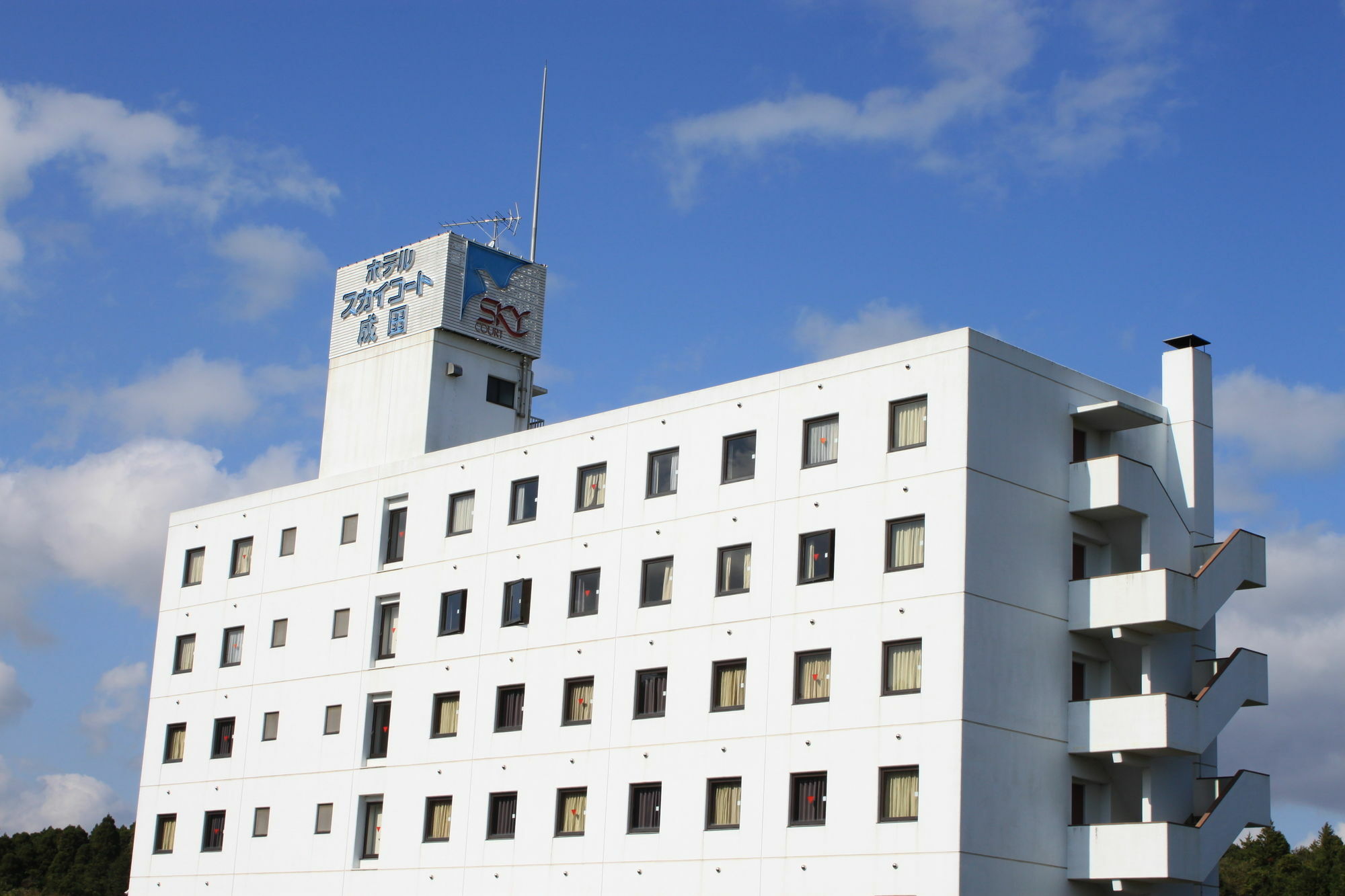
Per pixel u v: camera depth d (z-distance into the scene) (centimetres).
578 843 5500
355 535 6662
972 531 4791
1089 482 5097
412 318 6975
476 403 6950
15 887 17200
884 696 4834
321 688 6556
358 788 6275
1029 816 4756
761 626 5206
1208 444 5428
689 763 5269
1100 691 5088
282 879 6419
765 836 5000
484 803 5838
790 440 5306
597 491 5850
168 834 6975
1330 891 12344
